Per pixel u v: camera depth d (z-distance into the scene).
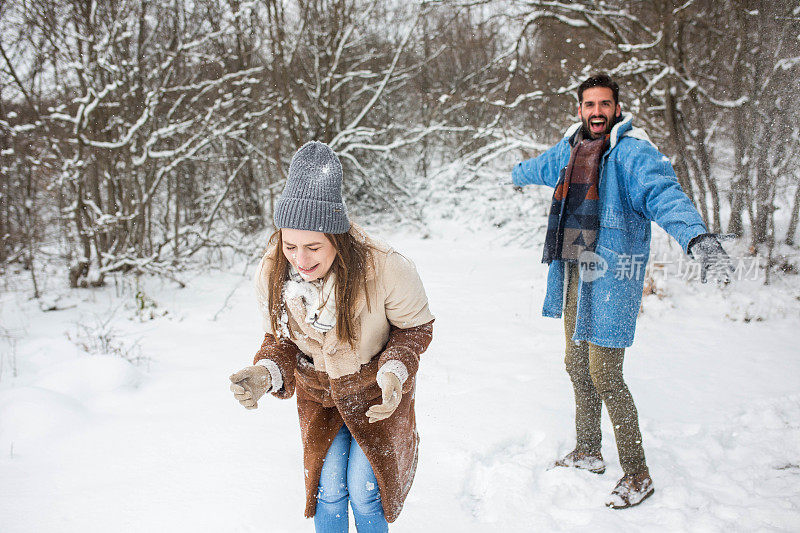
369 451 2.04
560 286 2.87
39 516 2.75
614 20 8.10
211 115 9.53
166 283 8.75
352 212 15.09
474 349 4.84
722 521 2.41
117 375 4.38
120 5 8.24
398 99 17.31
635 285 2.60
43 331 6.16
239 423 3.65
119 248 9.12
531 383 3.98
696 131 6.94
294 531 2.55
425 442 3.25
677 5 6.74
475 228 12.43
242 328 6.13
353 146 13.74
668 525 2.43
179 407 3.96
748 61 6.23
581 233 2.66
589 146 2.70
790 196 5.95
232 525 2.60
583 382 2.84
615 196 2.59
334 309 1.94
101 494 2.90
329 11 13.53
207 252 10.29
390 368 1.91
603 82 2.69
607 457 2.98
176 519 2.66
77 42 8.04
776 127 5.72
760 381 3.84
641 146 2.55
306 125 13.97
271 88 12.84
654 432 3.21
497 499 2.71
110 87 7.80
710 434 3.16
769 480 2.72
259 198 13.21
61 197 8.51
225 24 9.99
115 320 6.57
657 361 4.27
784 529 2.32
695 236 2.19
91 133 8.42
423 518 2.61
